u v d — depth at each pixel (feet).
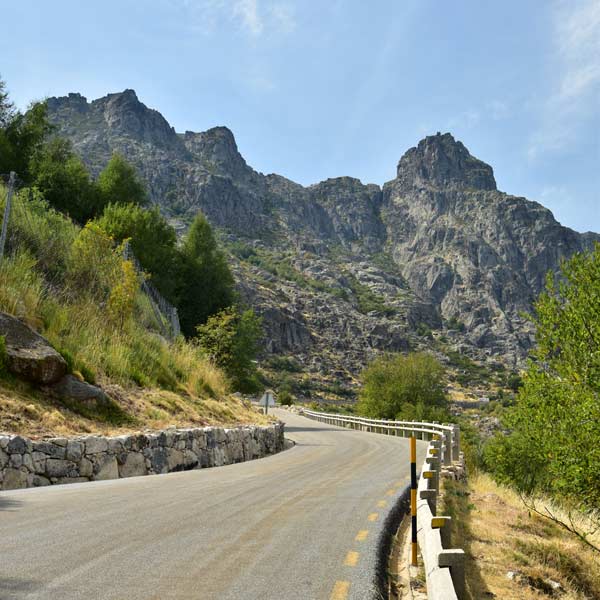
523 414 51.47
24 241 74.59
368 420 140.26
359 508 29.50
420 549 22.16
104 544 19.74
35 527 21.88
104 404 50.72
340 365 629.51
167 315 129.29
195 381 78.28
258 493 33.78
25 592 14.34
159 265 161.68
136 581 15.76
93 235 83.05
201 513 26.40
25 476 35.14
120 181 181.47
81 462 39.29
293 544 21.12
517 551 28.73
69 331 61.72
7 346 47.16
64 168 164.14
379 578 17.69
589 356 47.55
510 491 56.54
